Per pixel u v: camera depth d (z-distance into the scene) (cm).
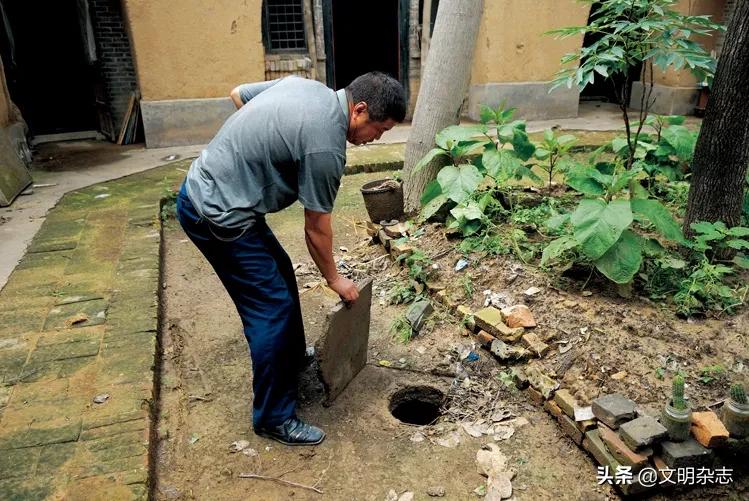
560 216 327
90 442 229
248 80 838
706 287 302
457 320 328
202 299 373
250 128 212
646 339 275
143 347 293
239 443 246
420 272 358
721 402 240
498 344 293
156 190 580
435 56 439
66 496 203
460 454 241
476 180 376
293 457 239
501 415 262
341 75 1371
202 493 221
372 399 274
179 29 779
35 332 308
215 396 277
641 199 318
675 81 1004
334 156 208
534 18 932
